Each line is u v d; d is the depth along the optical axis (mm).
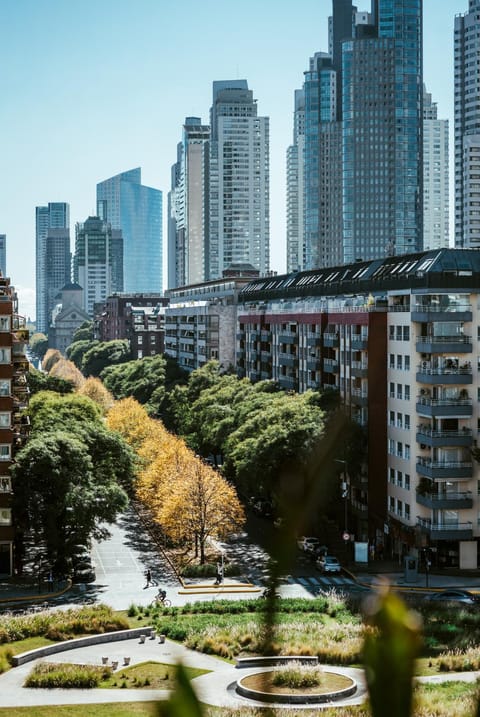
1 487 106688
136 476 132000
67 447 106875
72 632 80500
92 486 105688
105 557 116188
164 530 118875
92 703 61625
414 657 3801
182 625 82562
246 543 121688
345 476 118000
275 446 112312
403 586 100938
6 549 107062
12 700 62969
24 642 78625
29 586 102000
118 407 186625
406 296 117125
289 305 169875
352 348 128875
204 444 160750
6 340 108188
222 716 48031
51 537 103500
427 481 111188
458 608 84812
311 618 82875
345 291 151875
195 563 109875
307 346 153625
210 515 110750
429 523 109750
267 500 134750
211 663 70250
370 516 121625
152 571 108750
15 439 115688
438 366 111562
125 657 72938
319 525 119438
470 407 110438
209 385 193000
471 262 113688
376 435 121312
